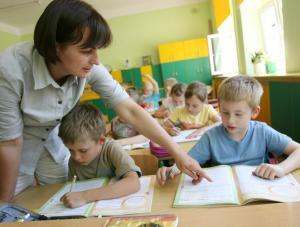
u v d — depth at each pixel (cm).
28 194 111
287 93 222
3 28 593
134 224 60
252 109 117
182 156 101
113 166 115
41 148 117
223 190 82
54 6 80
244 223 60
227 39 473
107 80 112
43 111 102
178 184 94
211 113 220
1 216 74
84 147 110
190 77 611
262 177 87
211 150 124
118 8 634
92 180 113
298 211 63
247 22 376
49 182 126
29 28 656
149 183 99
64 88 101
